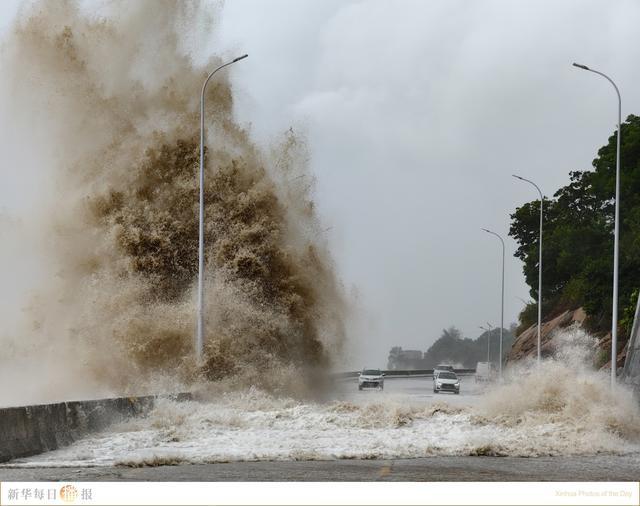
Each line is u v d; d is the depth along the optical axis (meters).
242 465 17.56
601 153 82.81
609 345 65.56
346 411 27.72
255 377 39.56
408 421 25.25
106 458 18.89
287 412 27.06
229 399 35.12
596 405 25.09
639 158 76.88
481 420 25.22
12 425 19.16
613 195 79.88
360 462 18.16
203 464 17.81
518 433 23.14
